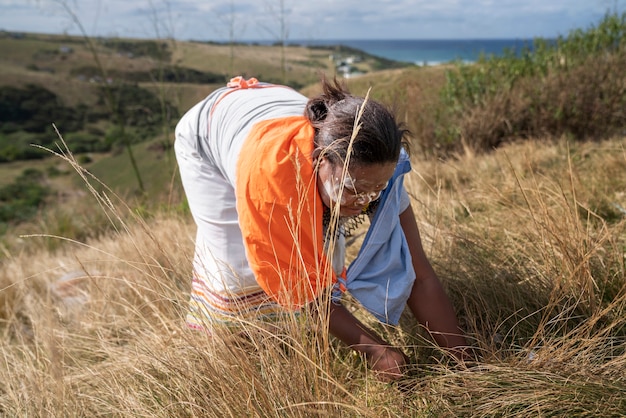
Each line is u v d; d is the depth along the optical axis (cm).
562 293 228
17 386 257
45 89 6794
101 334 289
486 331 233
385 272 220
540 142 602
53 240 641
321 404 183
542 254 251
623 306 220
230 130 211
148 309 302
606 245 260
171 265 244
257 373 193
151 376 219
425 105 742
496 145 684
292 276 198
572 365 187
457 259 274
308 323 202
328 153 174
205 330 214
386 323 230
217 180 227
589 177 393
